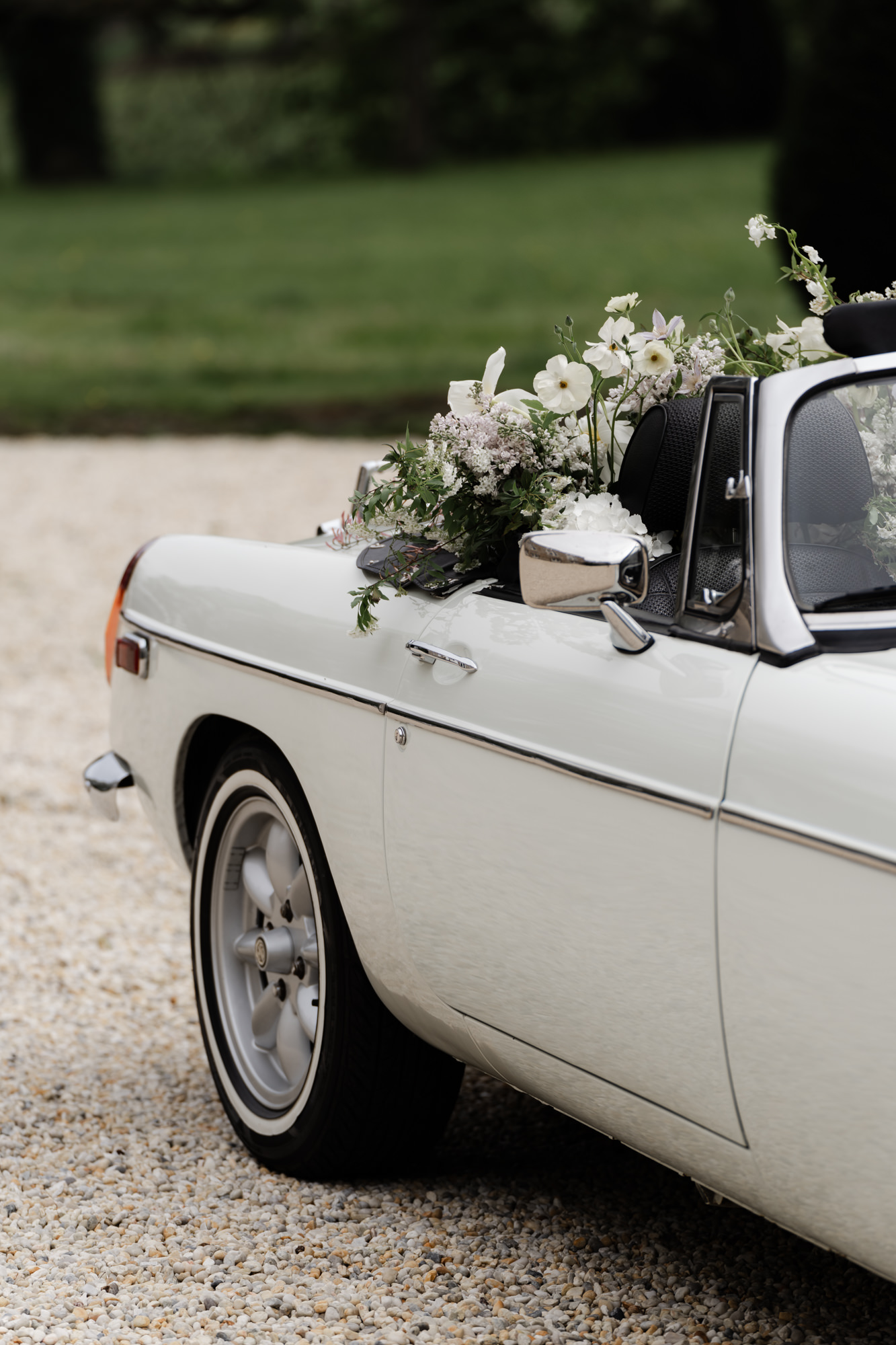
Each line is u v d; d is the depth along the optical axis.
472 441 3.75
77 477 16.92
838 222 17.84
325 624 4.06
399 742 3.68
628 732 3.09
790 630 2.96
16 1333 3.59
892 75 17.31
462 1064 4.28
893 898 2.58
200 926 4.73
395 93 55.91
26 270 33.72
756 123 54.75
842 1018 2.67
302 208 43.00
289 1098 4.44
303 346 25.11
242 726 4.58
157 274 32.88
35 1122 4.86
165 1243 4.07
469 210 41.06
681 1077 3.06
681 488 3.67
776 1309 3.61
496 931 3.44
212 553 4.75
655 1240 3.97
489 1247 3.97
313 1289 3.80
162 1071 5.24
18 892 6.92
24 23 52.41
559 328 3.97
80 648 11.02
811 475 3.16
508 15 54.81
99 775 5.06
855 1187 2.75
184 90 58.28
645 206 39.75
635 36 54.59
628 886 3.06
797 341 4.04
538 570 3.14
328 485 16.23
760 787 2.81
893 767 2.64
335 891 4.09
